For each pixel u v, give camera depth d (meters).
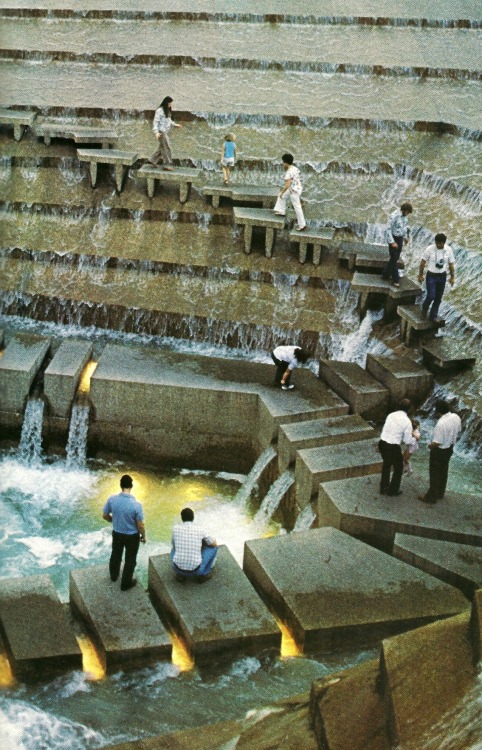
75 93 19.14
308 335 15.48
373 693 8.16
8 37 20.59
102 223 16.89
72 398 14.11
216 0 22.28
